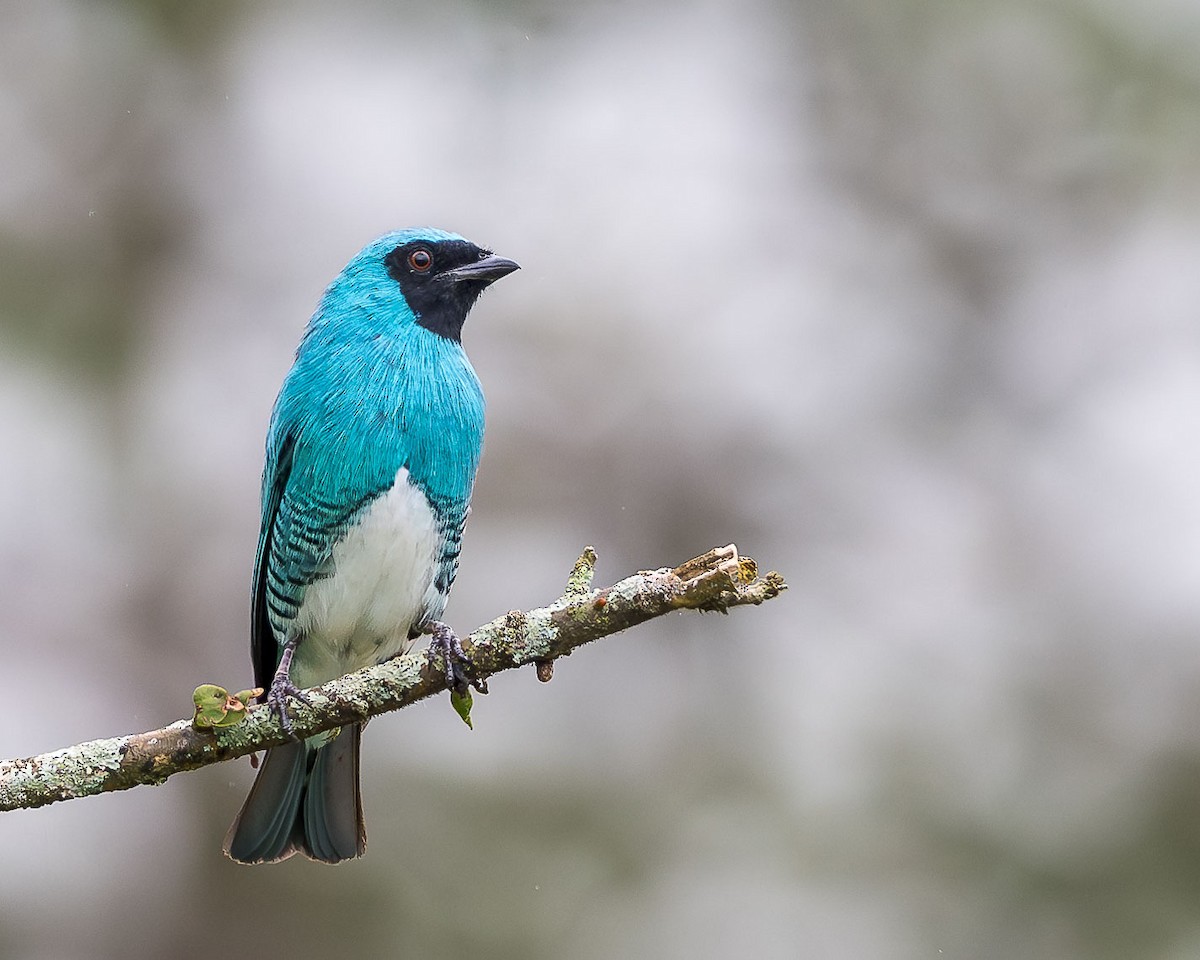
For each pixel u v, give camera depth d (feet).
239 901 42.04
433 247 32.48
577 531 45.27
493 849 41.65
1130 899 41.32
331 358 31.42
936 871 41.73
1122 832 42.19
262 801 29.37
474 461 32.07
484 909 41.01
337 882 41.65
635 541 45.57
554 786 42.22
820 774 43.32
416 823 41.81
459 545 32.35
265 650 33.50
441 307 32.24
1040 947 40.63
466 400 31.78
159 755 23.22
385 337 31.58
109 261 48.34
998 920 40.93
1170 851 42.06
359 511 30.99
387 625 31.78
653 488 46.11
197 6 51.29
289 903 41.88
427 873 41.47
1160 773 43.04
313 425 31.07
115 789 23.22
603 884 41.32
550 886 41.19
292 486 31.32
